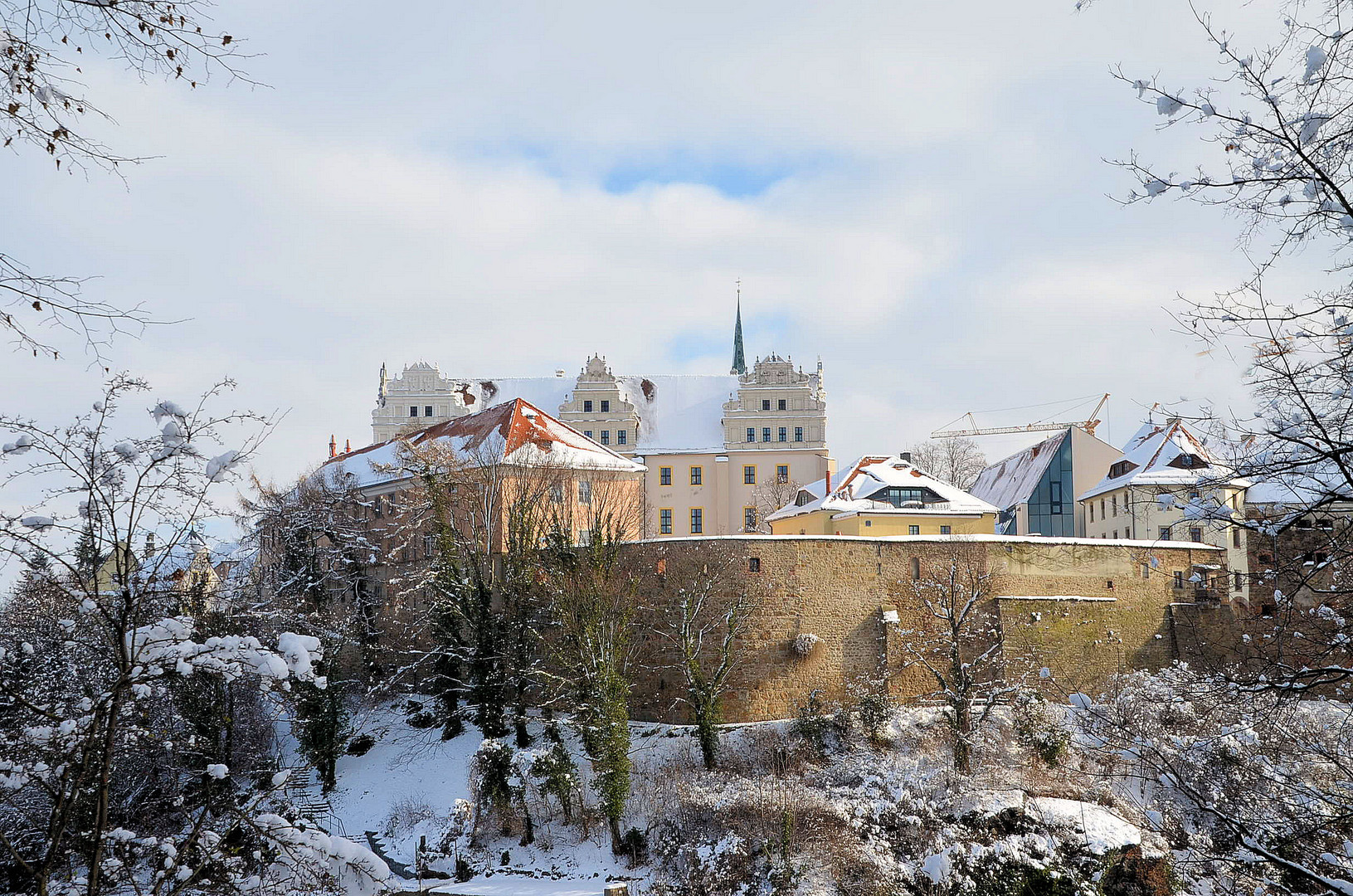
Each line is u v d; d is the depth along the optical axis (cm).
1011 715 5047
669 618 5416
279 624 4400
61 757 1250
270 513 5475
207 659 1230
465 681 5531
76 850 1317
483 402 10644
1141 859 3816
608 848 4350
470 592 5306
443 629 5419
